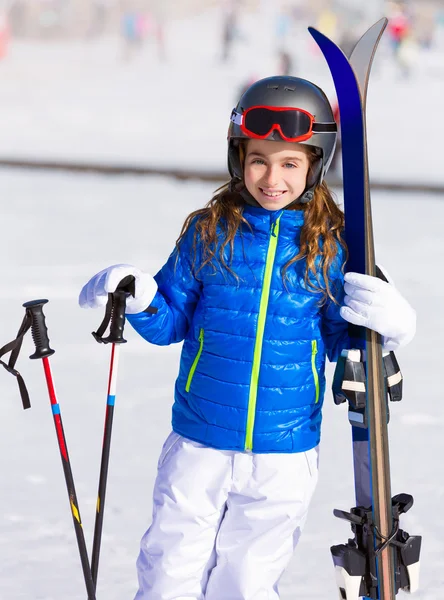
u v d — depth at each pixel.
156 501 6.20
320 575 7.73
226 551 6.14
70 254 22.66
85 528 8.62
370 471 5.81
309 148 5.99
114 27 106.25
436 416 12.08
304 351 6.02
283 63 81.81
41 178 38.03
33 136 52.69
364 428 5.92
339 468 10.19
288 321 5.97
